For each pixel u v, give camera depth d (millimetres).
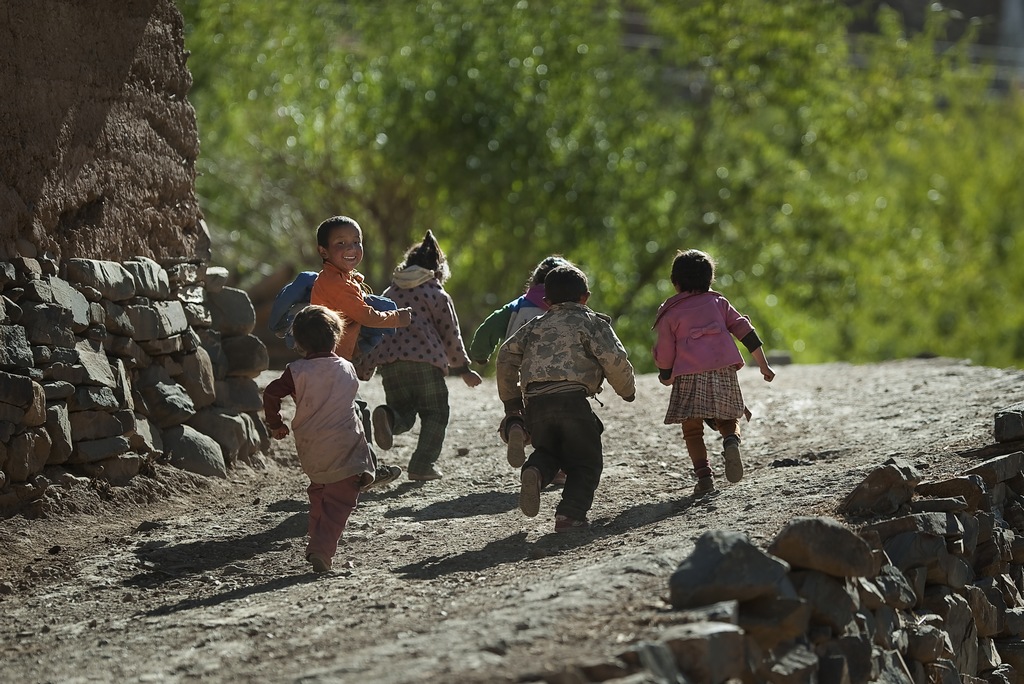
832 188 82812
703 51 78562
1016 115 111938
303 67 70625
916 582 17594
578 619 13430
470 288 77000
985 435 24094
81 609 17922
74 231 25344
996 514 21359
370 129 69625
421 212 75938
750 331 22766
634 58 77875
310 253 76375
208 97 70688
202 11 68500
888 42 80625
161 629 16094
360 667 12508
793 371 43719
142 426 25672
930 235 93500
